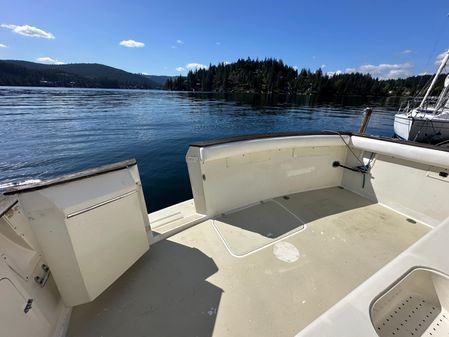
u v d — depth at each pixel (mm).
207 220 2191
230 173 2219
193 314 1296
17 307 913
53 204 1075
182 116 17922
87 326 1229
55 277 1190
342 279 1542
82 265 1208
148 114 18516
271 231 2039
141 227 1615
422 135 9805
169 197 4980
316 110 25031
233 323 1244
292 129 13867
